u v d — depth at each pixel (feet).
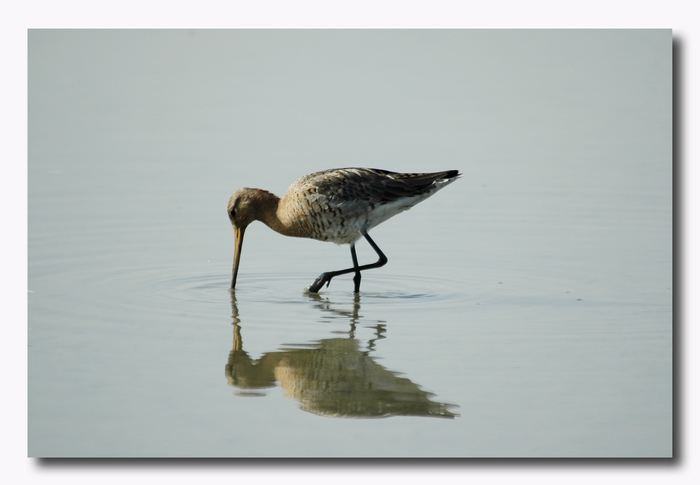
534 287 50.78
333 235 51.49
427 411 35.99
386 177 51.19
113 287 50.44
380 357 40.52
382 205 50.96
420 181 51.52
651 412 35.68
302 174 70.64
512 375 38.60
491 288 50.62
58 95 88.33
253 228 62.69
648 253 56.49
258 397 37.09
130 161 74.02
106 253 56.59
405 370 39.17
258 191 52.24
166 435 34.22
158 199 66.85
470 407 36.01
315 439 33.99
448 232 61.41
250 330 43.75
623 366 39.52
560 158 75.87
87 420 35.19
